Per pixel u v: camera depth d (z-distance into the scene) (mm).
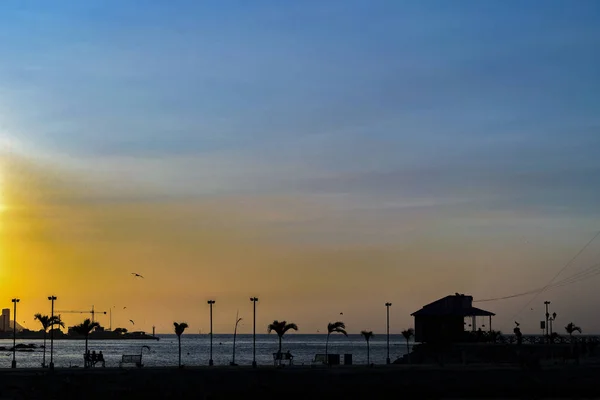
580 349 133375
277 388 101250
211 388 100812
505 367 115188
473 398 104125
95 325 126250
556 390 105688
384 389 103062
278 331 133625
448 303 145750
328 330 139250
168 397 97938
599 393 105438
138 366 120250
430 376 106688
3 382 97938
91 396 96625
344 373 106750
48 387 97688
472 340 142500
